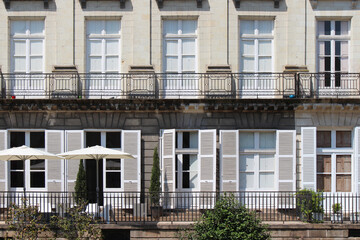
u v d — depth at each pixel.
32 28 17.50
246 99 16.27
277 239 14.48
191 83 17.27
